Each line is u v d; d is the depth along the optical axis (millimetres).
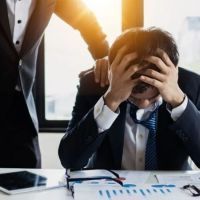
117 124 1208
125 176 1076
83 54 2330
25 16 1442
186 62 2277
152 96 1104
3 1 1387
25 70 1475
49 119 2404
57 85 2375
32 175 1088
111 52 1126
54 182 1021
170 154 1210
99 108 1124
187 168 1243
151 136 1201
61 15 1690
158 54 1053
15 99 1484
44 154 2373
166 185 985
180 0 2248
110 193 917
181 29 2266
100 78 1260
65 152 1176
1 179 1043
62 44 2320
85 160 1179
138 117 1196
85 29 1658
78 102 1298
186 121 1112
